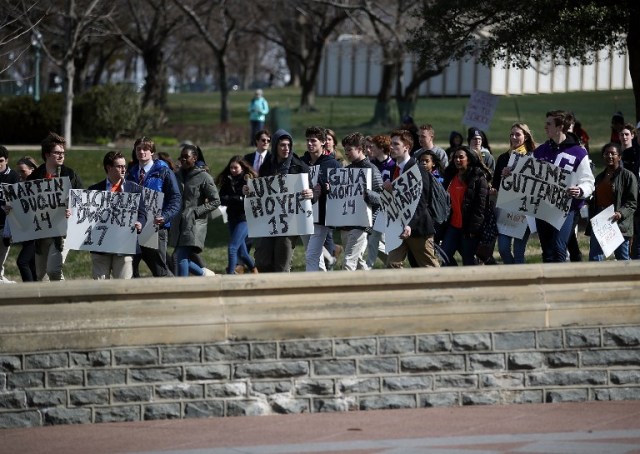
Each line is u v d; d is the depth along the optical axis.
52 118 71.19
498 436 15.64
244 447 15.15
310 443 15.37
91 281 17.06
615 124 39.72
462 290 17.77
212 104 128.88
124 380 16.92
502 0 39.22
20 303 16.89
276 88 155.00
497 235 25.98
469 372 17.64
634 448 14.81
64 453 15.09
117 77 167.12
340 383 17.33
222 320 17.06
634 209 26.09
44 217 24.52
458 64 96.00
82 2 69.19
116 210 23.97
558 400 17.84
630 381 17.97
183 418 17.00
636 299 18.00
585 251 33.41
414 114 81.81
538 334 17.80
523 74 92.12
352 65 122.00
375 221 27.17
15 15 48.84
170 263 27.31
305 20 103.31
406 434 15.82
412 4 66.81
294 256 34.94
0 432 16.50
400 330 17.47
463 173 26.02
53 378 16.80
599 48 40.09
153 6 88.75
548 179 23.22
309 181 25.16
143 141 25.12
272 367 17.19
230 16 95.88
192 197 26.73
